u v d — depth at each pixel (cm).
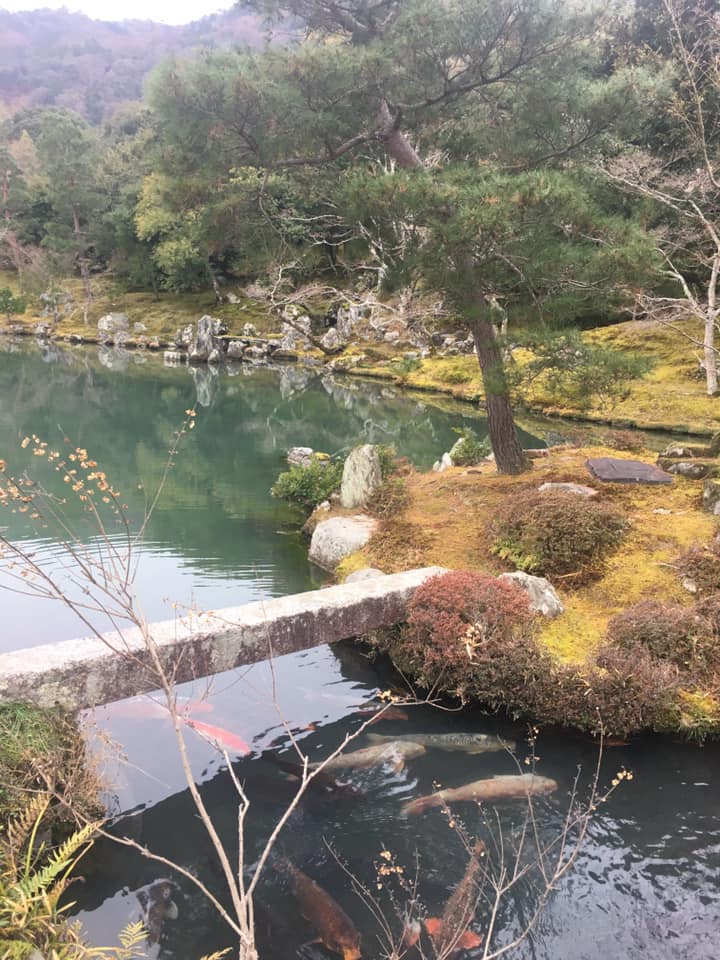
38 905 335
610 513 841
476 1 925
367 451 1101
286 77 971
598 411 2117
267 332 4488
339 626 646
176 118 988
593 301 1026
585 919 406
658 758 557
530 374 986
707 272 2531
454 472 1234
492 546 845
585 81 1073
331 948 384
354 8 1083
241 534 1125
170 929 398
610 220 894
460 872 440
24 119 8762
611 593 745
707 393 2181
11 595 871
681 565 762
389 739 575
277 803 502
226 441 1961
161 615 816
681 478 1070
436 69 997
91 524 1153
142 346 4666
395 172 892
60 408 2453
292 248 1888
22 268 5434
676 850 460
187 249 4762
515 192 813
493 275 945
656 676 583
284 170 1246
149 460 1686
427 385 2966
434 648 645
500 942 391
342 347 3916
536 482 1064
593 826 480
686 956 384
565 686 589
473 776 534
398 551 877
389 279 959
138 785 517
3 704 473
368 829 477
